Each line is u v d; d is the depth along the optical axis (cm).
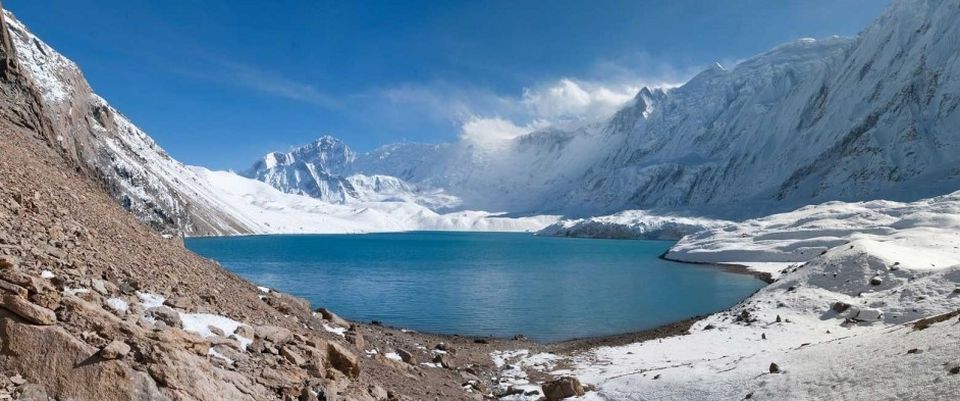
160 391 1106
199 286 1991
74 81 15262
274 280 8762
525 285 8312
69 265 1386
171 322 1420
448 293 7325
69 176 2769
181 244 3152
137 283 1551
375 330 3756
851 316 3594
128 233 2242
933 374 1440
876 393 1498
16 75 3891
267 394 1378
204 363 1252
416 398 2152
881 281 4134
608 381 2488
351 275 9656
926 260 4778
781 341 3281
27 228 1477
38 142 3238
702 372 2266
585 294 7338
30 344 1036
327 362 1850
